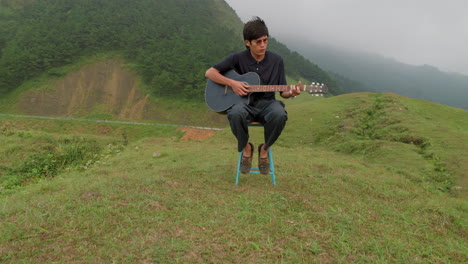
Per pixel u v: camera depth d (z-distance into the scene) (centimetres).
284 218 248
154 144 1229
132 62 9375
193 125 6975
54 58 8844
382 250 206
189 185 355
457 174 797
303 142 1586
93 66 8925
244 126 311
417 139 1211
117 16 11850
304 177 457
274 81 326
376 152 1088
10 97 7475
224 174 448
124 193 298
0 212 248
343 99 2252
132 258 175
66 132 5419
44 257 176
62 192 328
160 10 14262
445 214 326
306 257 186
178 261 174
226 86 329
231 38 13650
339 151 1238
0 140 1283
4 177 895
